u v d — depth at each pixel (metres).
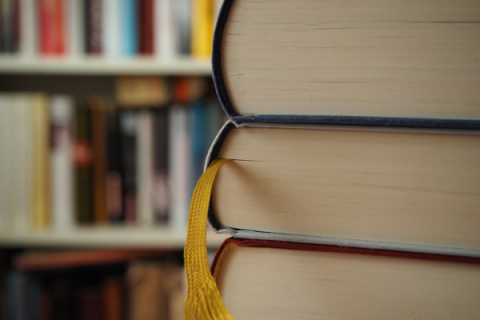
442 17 0.46
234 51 0.51
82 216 1.55
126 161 1.55
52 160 1.53
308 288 0.54
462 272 0.50
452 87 0.47
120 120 1.54
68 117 1.52
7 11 1.50
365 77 0.48
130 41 1.53
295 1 0.48
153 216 1.56
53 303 1.47
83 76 1.96
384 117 0.47
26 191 1.52
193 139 1.53
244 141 0.53
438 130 0.47
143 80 1.66
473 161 0.48
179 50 1.53
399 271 0.52
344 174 0.51
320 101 0.50
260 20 0.49
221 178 0.55
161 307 1.50
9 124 1.50
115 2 1.52
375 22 0.47
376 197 0.51
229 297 0.56
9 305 1.45
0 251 1.60
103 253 1.54
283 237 0.53
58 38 1.52
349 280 0.53
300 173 0.52
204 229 0.47
